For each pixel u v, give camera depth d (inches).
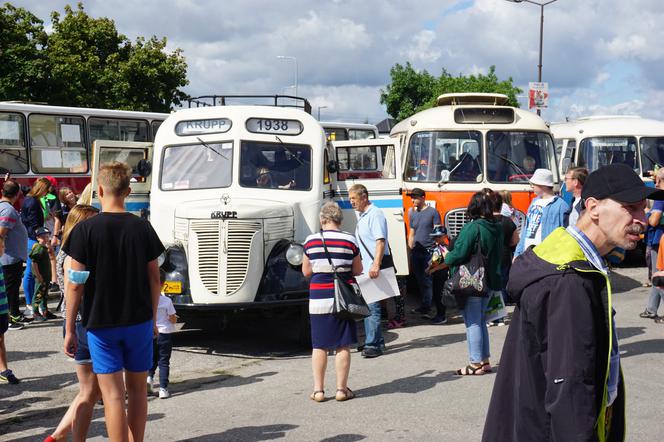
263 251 365.7
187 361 356.5
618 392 113.2
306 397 285.6
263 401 281.3
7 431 250.4
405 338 398.6
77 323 208.5
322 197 408.5
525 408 106.0
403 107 2347.4
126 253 196.9
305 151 415.2
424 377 311.4
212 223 356.8
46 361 349.7
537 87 1069.1
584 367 99.5
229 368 340.5
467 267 304.5
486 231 303.4
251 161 405.1
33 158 647.1
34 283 443.2
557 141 800.9
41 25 1218.6
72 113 675.4
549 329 102.6
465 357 348.5
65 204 520.7
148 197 430.6
